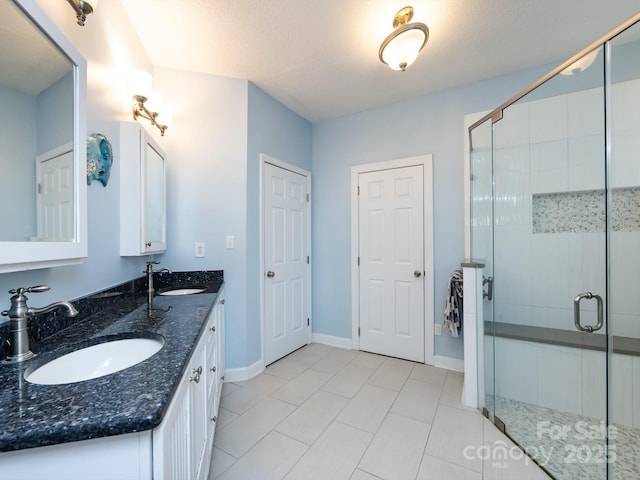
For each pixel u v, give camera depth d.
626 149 1.79
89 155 1.25
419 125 2.60
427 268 2.55
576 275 1.88
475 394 1.87
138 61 1.79
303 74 2.23
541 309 1.96
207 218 2.21
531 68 2.17
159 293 1.85
